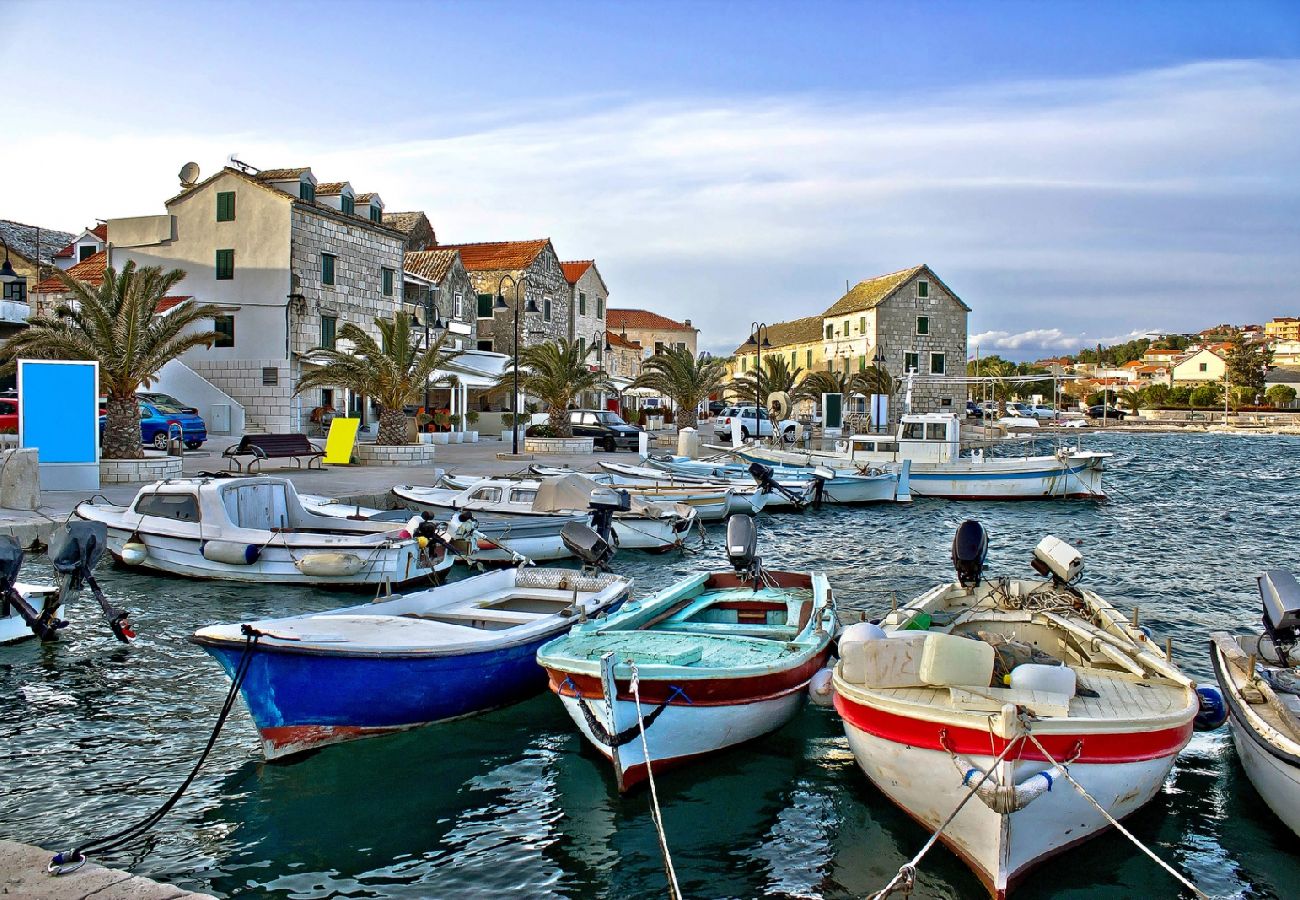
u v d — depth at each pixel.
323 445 36.38
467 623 11.28
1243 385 116.69
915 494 34.12
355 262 43.41
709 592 12.41
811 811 8.32
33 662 11.81
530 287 61.56
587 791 8.66
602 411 49.81
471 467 30.81
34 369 21.70
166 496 16.67
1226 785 8.89
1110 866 7.41
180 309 26.72
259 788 8.55
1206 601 17.20
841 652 8.05
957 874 7.22
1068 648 9.75
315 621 10.10
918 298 75.50
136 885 6.01
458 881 7.12
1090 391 132.88
